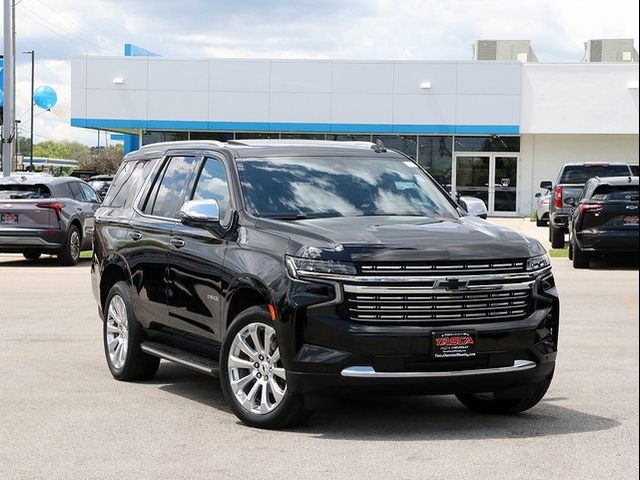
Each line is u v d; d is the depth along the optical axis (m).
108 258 9.01
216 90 40.75
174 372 9.19
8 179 20.69
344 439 6.52
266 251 6.81
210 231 7.45
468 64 40.12
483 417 7.23
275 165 7.78
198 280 7.53
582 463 5.91
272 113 40.72
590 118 39.91
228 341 6.95
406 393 6.43
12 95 32.31
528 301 6.71
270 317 6.62
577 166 25.88
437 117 40.31
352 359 6.32
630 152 40.97
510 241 6.76
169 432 6.74
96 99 40.91
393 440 6.49
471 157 41.34
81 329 11.74
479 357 6.49
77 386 8.43
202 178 8.07
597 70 39.81
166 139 41.78
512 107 40.12
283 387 6.73
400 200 7.78
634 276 18.06
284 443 6.41
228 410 7.47
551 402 7.74
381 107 40.47
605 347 10.35
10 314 13.07
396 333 6.32
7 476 5.69
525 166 41.25
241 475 5.69
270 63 40.56
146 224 8.47
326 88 40.53
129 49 45.62
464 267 6.50
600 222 18.95
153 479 5.62
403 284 6.38
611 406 7.59
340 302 6.36
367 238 6.55
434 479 5.57
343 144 8.41
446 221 7.32
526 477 5.62
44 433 6.72
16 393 8.09
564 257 22.27
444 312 6.46
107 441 6.50
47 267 20.56
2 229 20.02
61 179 21.34
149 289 8.29
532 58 49.47
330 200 7.56
